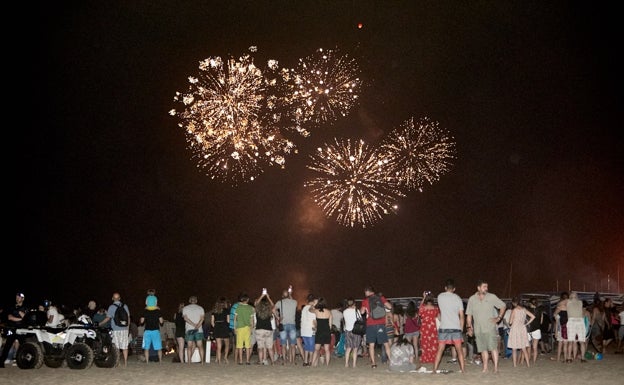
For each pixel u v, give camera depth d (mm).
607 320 21109
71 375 15328
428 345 17641
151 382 13953
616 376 14508
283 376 14836
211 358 20141
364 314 16922
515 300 16922
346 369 16375
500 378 14227
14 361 18375
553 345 22297
